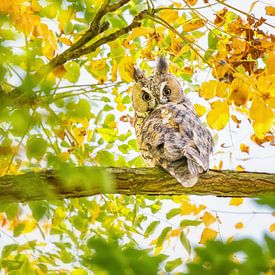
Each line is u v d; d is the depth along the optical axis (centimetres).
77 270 959
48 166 676
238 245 389
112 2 1132
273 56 948
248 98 947
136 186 978
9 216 1012
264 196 428
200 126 1157
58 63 905
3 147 673
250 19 1021
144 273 389
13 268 988
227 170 1022
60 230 1088
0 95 602
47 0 901
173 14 1048
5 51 576
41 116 608
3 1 724
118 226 1129
